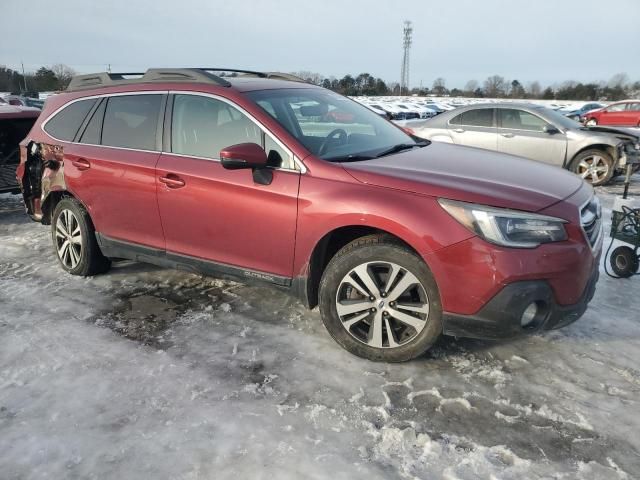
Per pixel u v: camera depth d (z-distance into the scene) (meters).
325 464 2.26
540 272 2.62
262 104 3.40
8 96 26.38
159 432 2.47
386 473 2.21
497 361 3.07
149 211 3.74
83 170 4.08
